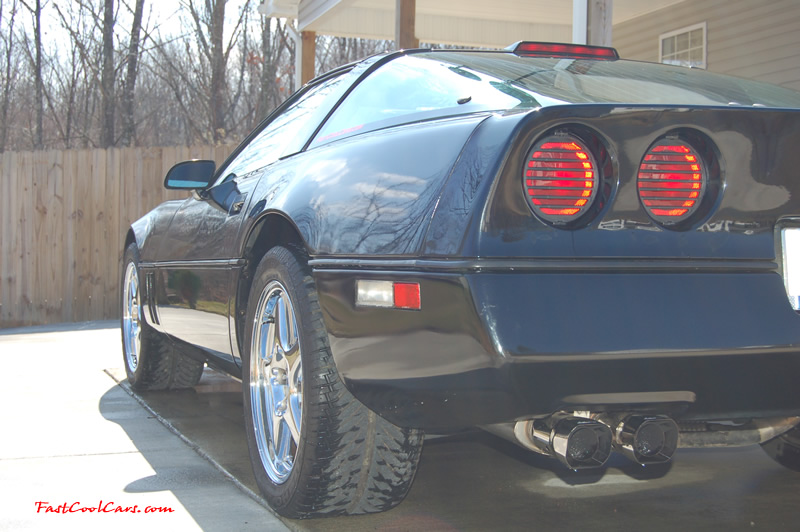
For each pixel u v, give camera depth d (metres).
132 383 4.57
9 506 2.59
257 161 3.35
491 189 1.83
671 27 11.77
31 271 9.21
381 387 2.07
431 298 1.88
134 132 19.86
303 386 2.30
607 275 1.85
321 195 2.38
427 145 2.09
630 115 1.87
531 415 1.84
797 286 1.97
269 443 2.63
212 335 3.26
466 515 2.52
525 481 2.90
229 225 3.00
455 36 12.41
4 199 9.21
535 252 1.83
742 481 2.92
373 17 12.16
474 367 1.82
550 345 1.77
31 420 3.86
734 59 10.64
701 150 1.95
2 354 6.31
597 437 1.90
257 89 22.33
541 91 2.14
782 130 1.97
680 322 1.84
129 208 9.23
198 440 3.44
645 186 1.90
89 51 20.73
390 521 2.45
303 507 2.34
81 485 2.82
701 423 2.24
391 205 2.08
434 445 3.42
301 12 11.64
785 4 9.81
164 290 3.81
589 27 5.88
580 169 1.87
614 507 2.62
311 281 2.38
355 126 2.66
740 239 1.95
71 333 7.98
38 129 20.44
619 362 1.81
